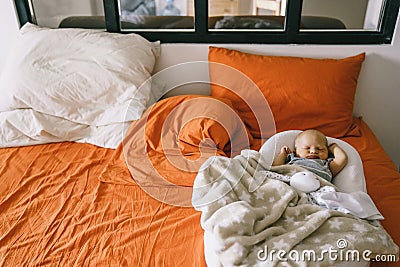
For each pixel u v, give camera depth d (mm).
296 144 1579
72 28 1939
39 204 1411
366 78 1938
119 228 1289
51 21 2055
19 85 1761
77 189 1492
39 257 1179
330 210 1181
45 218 1342
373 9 1883
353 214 1211
